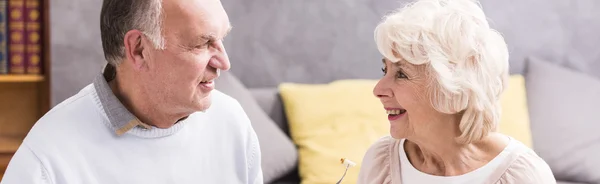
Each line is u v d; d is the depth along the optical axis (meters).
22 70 4.04
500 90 1.76
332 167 3.71
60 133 1.75
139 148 1.80
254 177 2.03
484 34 1.71
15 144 4.11
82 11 4.05
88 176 1.76
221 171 1.94
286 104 3.96
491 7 4.30
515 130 3.91
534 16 4.33
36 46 4.04
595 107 4.04
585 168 3.91
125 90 1.77
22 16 4.00
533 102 4.09
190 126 1.87
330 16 4.24
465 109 1.73
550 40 4.35
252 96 4.00
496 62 1.71
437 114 1.75
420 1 1.74
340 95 3.93
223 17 1.72
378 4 4.24
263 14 4.21
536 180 1.75
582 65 4.38
